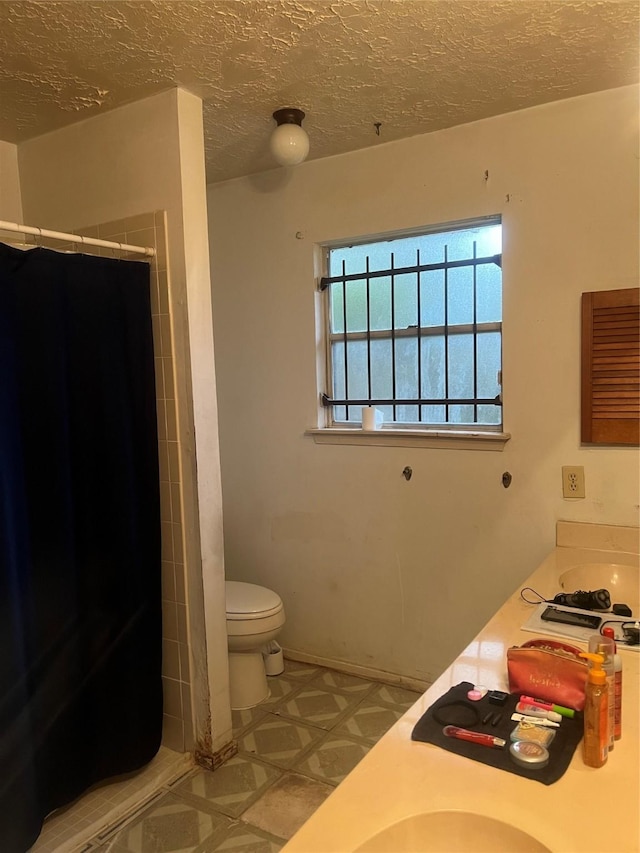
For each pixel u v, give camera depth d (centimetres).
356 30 163
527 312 225
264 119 222
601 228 211
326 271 276
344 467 270
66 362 186
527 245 224
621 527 215
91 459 194
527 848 90
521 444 231
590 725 105
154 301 209
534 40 171
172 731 221
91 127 218
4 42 166
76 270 186
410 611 260
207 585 212
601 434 214
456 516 246
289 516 287
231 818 189
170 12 152
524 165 222
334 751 222
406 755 109
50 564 182
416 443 252
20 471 173
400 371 263
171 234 204
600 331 212
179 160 199
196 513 209
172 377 209
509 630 159
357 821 94
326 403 279
